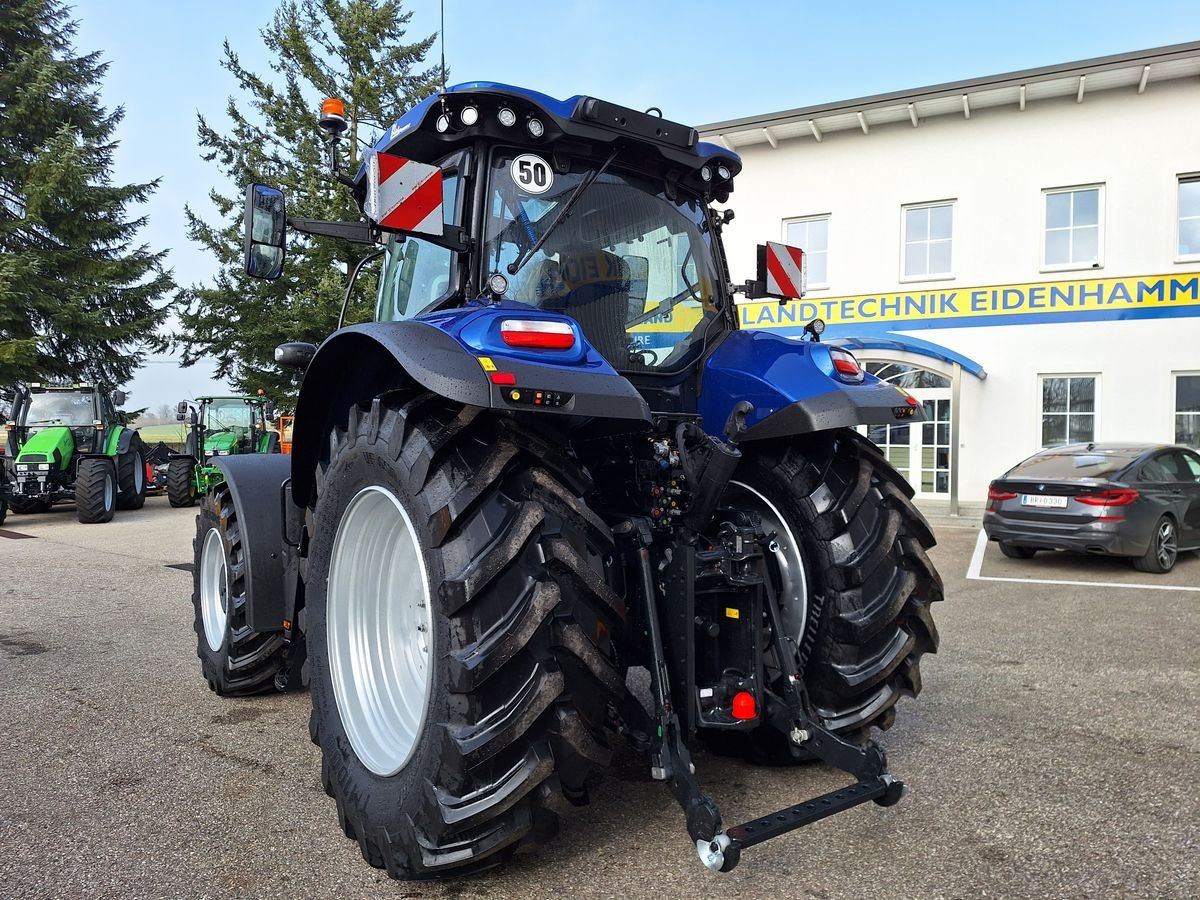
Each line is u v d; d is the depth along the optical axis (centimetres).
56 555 954
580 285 287
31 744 361
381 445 243
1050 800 296
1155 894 234
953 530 1154
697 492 248
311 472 313
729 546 256
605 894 235
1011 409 1428
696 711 245
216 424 1791
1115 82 1320
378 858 243
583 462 278
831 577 289
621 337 295
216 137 1884
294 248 1716
